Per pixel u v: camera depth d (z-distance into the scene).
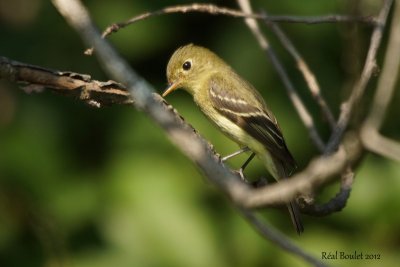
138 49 11.91
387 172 11.30
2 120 11.33
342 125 7.72
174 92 11.97
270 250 11.08
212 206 11.16
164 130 4.08
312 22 7.49
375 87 9.09
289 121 11.47
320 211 7.81
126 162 11.20
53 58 11.84
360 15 7.80
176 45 12.16
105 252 11.03
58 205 11.16
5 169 11.11
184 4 12.02
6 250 11.18
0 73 6.82
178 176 11.11
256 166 11.27
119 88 7.24
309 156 11.45
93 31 4.11
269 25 9.09
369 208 11.28
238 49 11.84
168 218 10.94
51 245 11.16
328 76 11.81
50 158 11.24
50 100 11.51
